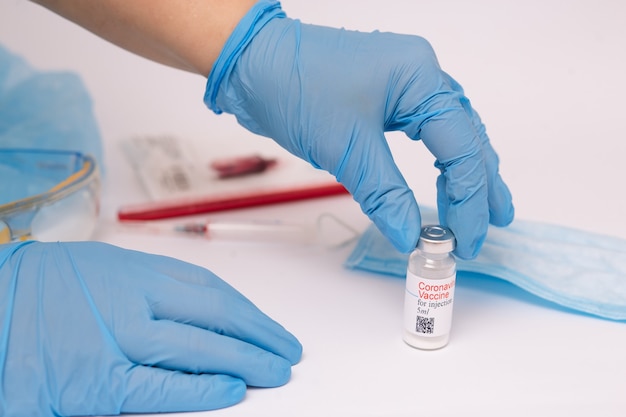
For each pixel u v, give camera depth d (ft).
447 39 7.61
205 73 4.51
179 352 3.59
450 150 4.14
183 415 3.60
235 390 3.64
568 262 4.71
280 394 3.75
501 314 4.48
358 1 7.85
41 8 7.39
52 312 3.60
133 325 3.59
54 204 4.75
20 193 5.40
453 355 4.08
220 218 5.59
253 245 5.32
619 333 4.29
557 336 4.26
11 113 6.21
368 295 4.67
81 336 3.56
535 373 3.92
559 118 6.91
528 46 7.59
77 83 6.38
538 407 3.66
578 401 3.71
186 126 6.87
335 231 5.49
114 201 5.81
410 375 3.90
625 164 6.32
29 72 6.39
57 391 3.52
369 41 4.34
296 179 6.06
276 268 4.99
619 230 5.29
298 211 5.77
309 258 5.13
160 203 5.64
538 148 6.56
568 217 5.49
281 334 3.91
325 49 4.29
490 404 3.67
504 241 4.87
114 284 3.70
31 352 3.54
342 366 3.97
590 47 7.54
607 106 7.04
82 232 4.95
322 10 7.72
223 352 3.63
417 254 4.07
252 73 4.32
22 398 3.49
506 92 7.18
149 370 3.56
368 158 4.19
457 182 4.14
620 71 7.34
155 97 7.17
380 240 5.06
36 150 5.50
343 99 4.21
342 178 4.35
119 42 4.75
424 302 3.99
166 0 4.24
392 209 4.14
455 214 4.18
